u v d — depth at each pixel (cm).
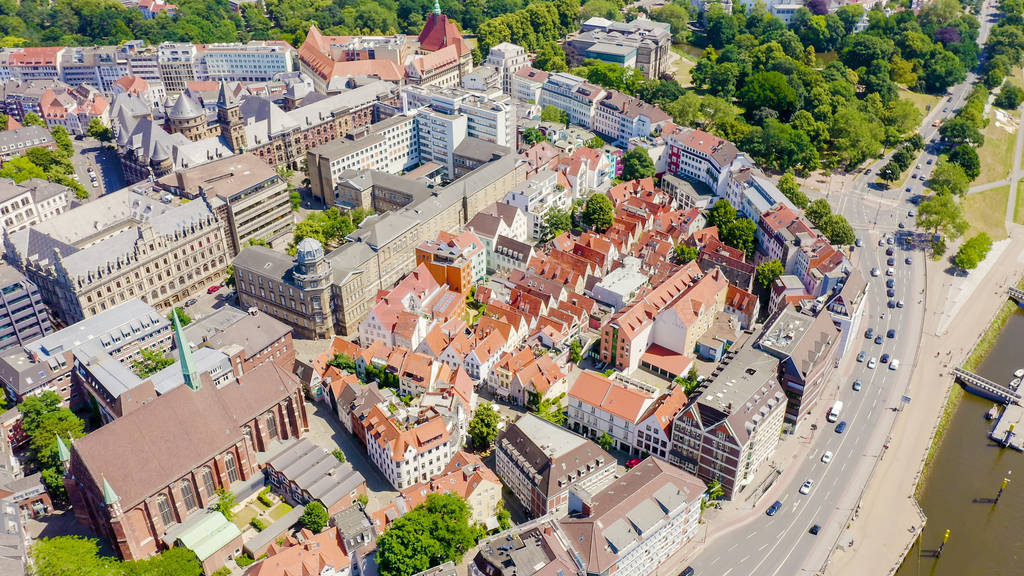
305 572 17100
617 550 16888
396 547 17038
